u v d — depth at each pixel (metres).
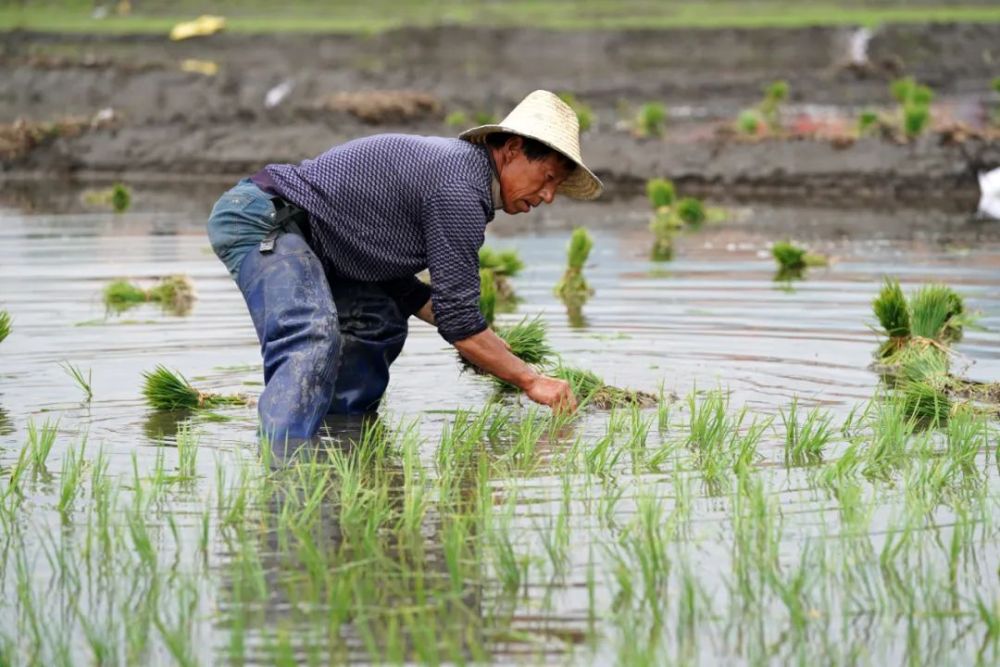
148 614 8.43
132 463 11.73
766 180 40.53
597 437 12.69
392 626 7.88
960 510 10.20
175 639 7.98
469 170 12.53
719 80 62.06
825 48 73.44
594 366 15.75
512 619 8.32
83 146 46.91
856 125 44.97
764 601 8.61
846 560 9.17
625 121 51.41
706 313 19.27
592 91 59.81
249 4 93.50
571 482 11.12
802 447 12.05
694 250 26.95
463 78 61.22
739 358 16.19
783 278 22.73
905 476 11.16
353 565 9.20
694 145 42.22
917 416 13.60
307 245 12.88
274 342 12.69
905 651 7.91
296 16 89.31
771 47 74.06
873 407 13.67
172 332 18.14
